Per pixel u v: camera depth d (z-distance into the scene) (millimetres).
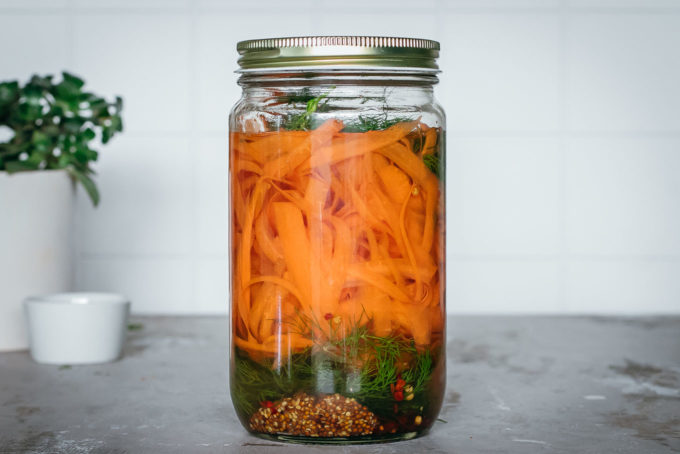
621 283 1194
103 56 1164
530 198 1182
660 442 649
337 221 599
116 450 639
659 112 1179
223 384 807
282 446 630
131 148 1169
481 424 687
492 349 947
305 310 602
